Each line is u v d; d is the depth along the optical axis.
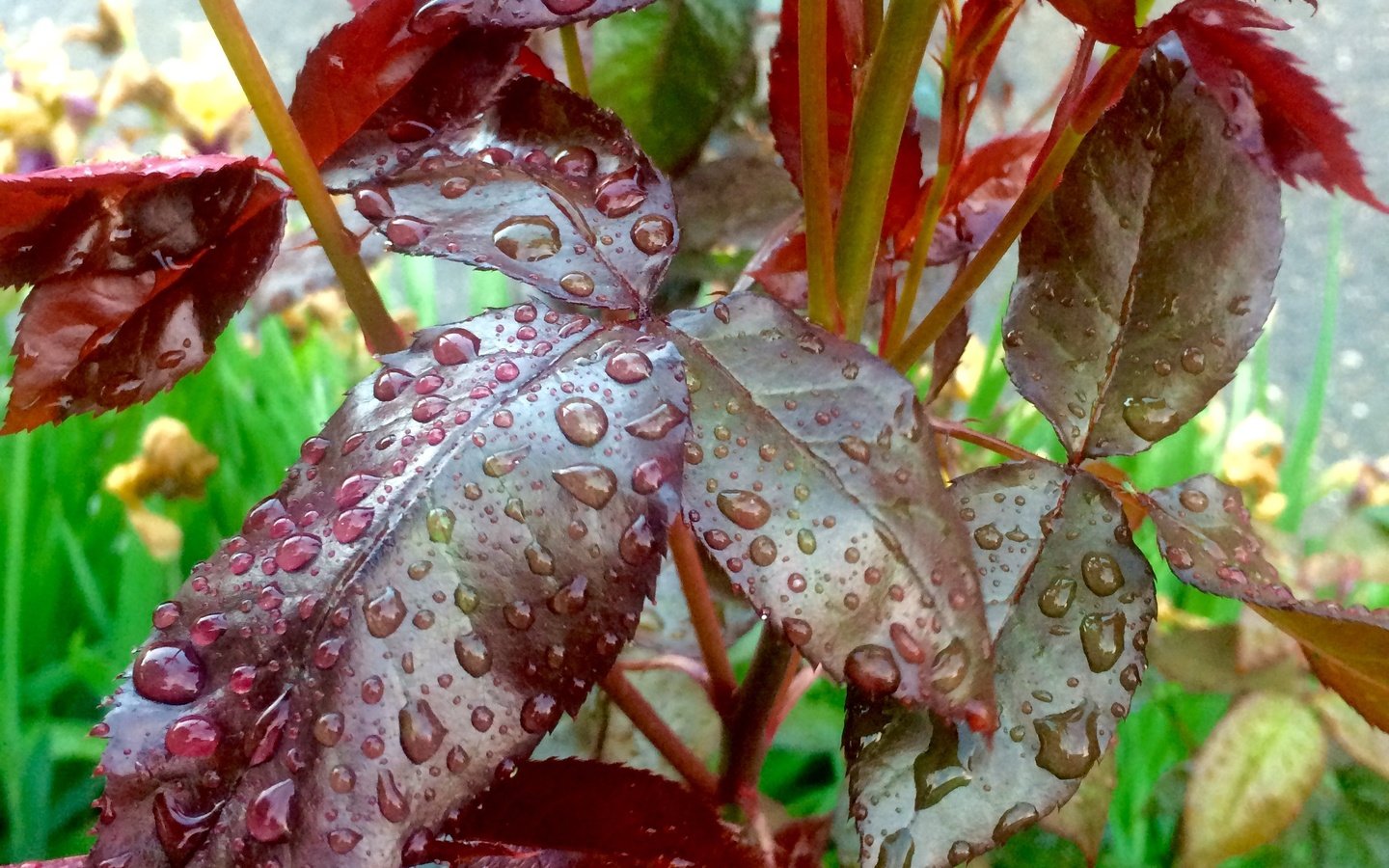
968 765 0.11
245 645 0.09
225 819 0.08
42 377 0.12
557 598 0.09
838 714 0.25
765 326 0.10
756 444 0.10
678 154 0.19
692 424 0.10
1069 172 0.12
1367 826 0.21
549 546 0.09
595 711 0.21
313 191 0.12
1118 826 0.24
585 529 0.09
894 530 0.10
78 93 0.23
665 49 0.18
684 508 0.09
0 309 0.27
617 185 0.11
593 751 0.20
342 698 0.09
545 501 0.09
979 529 0.12
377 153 0.12
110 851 0.08
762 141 0.25
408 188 0.11
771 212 0.23
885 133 0.12
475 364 0.10
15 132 0.22
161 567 0.28
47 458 0.30
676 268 0.24
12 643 0.25
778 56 0.14
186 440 0.25
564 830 0.13
